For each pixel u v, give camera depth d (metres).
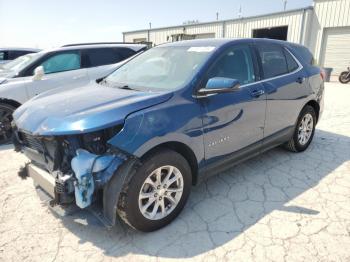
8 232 2.84
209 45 3.51
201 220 3.02
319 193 3.52
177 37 24.91
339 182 3.79
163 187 2.80
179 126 2.77
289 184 3.75
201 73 3.10
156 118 2.64
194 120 2.89
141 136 2.53
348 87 13.66
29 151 2.94
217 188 3.66
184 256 2.54
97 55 6.84
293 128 4.42
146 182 2.65
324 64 19.05
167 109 2.74
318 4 18.58
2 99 5.41
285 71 4.21
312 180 3.85
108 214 2.49
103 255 2.56
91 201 2.46
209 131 3.06
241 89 3.42
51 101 3.02
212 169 3.25
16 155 4.85
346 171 4.11
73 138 2.47
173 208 2.94
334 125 6.42
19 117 3.02
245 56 3.65
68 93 3.29
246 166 4.27
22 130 2.80
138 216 2.65
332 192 3.54
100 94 3.06
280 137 4.20
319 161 4.44
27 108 3.08
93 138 2.51
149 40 30.12
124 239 2.75
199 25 25.95
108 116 2.48
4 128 5.45
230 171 4.12
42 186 2.77
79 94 3.16
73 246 2.66
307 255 2.53
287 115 4.19
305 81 4.46
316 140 5.40
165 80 3.21
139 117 2.56
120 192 2.47
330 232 2.81
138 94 2.91
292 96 4.19
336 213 3.11
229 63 3.42
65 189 2.46
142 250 2.62
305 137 4.80
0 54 12.07
